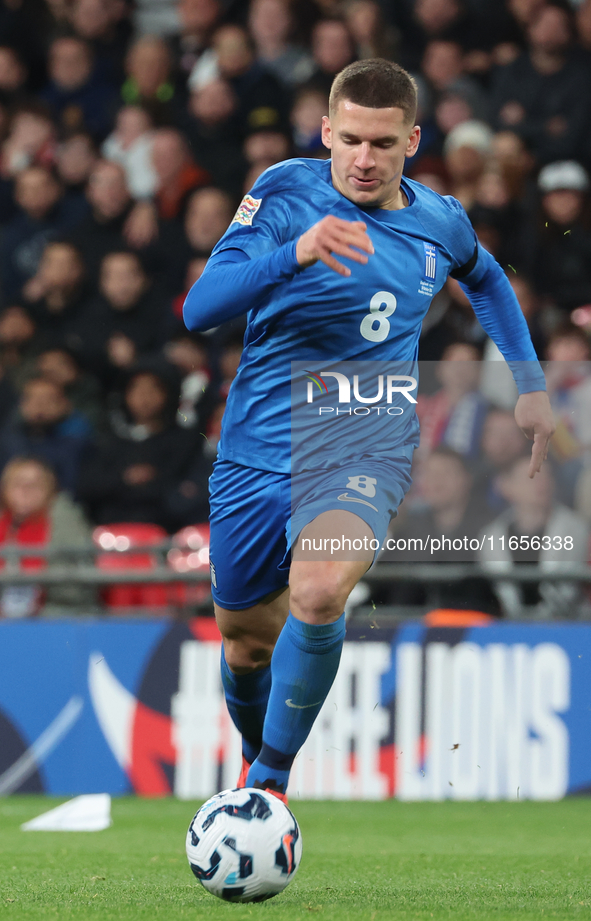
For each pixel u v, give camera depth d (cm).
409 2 3478
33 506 2339
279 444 1102
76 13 3781
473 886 1141
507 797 2062
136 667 2133
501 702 2077
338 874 1249
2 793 2120
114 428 2808
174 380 2619
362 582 2180
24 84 3847
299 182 1084
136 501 2552
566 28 3141
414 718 2081
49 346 2994
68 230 3244
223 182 3222
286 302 1074
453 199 1167
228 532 1132
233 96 3316
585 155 3062
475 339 2567
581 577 2084
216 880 963
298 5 3466
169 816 1862
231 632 1180
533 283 2855
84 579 2152
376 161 1026
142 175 3353
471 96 3177
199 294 1021
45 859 1367
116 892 1062
